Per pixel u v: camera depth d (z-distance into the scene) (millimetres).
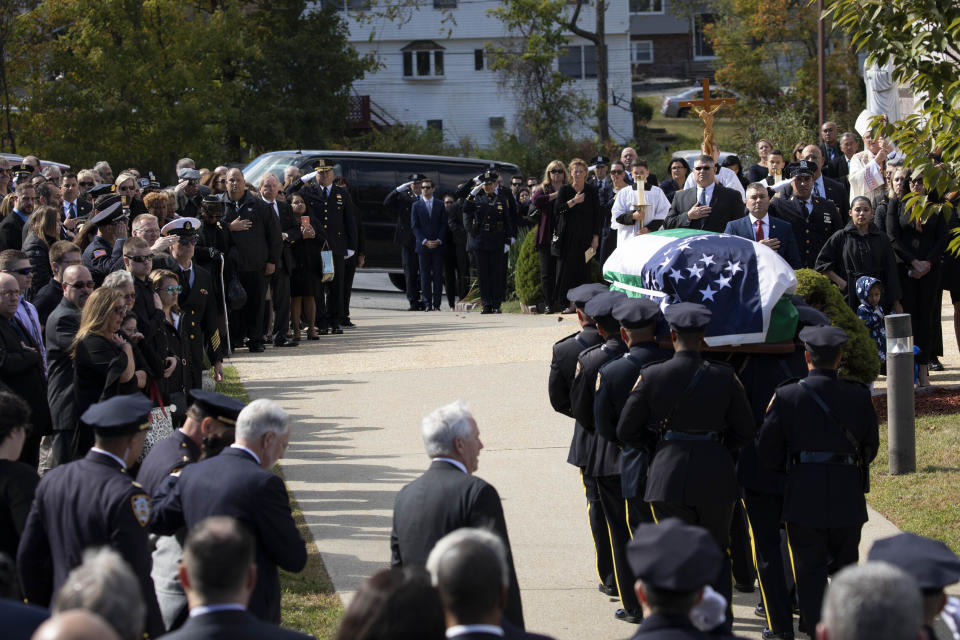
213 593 14352
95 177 61906
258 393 46406
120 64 144875
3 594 15656
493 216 74438
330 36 183625
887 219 44125
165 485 20312
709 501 22375
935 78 30578
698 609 14078
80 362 27578
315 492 33562
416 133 194875
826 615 11945
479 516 18656
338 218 64562
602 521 26453
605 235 67438
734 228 38344
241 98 172125
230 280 53875
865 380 35406
